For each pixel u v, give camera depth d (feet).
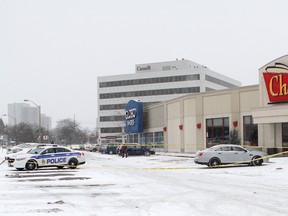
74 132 493.36
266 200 42.01
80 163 90.33
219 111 145.18
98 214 35.29
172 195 46.24
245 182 57.98
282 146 118.83
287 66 115.65
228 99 142.20
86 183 58.54
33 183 58.90
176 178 64.90
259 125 124.77
